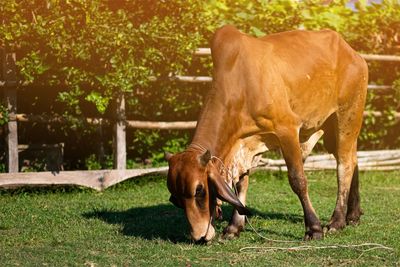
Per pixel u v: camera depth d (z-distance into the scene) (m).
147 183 11.68
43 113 11.80
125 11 11.50
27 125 12.12
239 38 7.76
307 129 8.35
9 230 8.31
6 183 10.70
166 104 12.69
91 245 7.45
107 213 9.31
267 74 7.70
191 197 6.88
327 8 13.29
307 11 13.00
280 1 12.88
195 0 11.70
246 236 7.96
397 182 12.31
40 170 11.70
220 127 7.45
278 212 9.47
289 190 11.29
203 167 6.93
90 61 11.09
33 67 10.86
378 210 9.59
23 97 11.95
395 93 13.80
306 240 7.71
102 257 6.88
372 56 13.44
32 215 9.12
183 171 6.89
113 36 10.84
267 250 7.23
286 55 8.02
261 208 9.73
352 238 7.82
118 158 11.51
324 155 12.91
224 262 6.71
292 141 7.77
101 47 10.88
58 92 11.88
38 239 7.78
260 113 7.61
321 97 8.28
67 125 11.93
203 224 6.94
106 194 10.88
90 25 10.80
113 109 11.54
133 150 12.78
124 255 7.00
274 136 7.76
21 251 7.18
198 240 7.01
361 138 14.04
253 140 7.73
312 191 11.25
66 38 10.77
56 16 10.80
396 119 14.17
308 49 8.27
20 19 10.80
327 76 8.31
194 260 6.81
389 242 7.59
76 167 12.49
